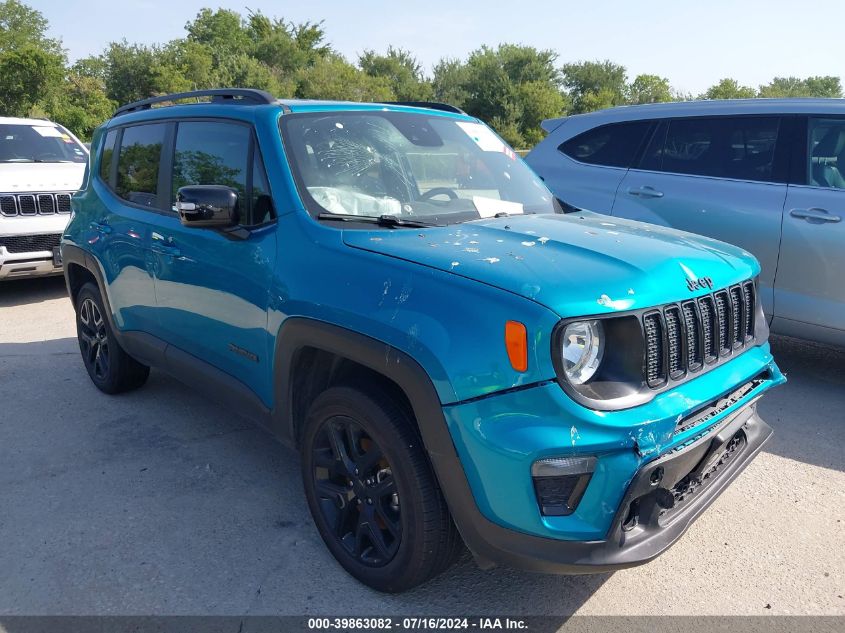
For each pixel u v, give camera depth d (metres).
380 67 70.06
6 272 7.44
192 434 4.37
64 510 3.49
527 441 2.23
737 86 75.12
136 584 2.92
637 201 5.81
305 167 3.24
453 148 3.83
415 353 2.44
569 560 2.29
